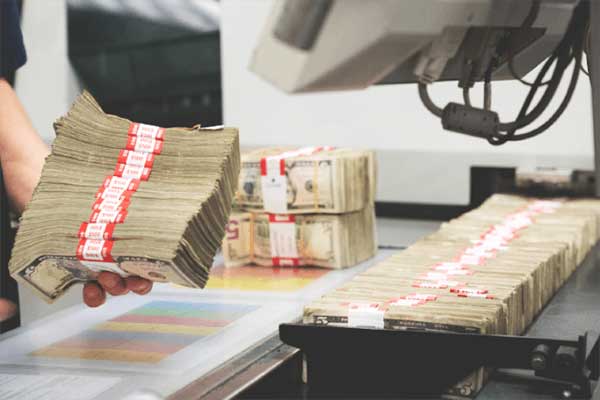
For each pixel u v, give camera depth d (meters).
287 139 3.68
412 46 1.20
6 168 2.06
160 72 4.77
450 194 3.37
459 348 1.48
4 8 2.16
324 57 1.14
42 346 1.75
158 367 1.60
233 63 3.71
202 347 1.73
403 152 3.42
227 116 3.79
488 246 2.12
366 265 2.57
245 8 3.64
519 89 2.55
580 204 2.78
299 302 2.11
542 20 1.41
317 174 2.44
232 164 1.60
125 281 1.61
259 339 1.77
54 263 1.55
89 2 4.64
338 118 3.56
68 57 4.69
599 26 1.44
